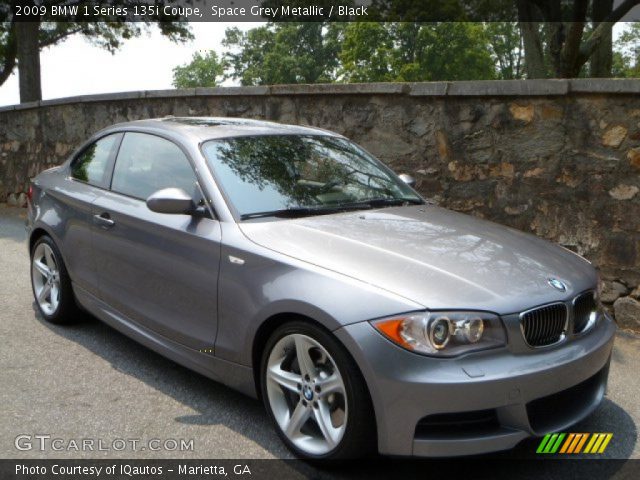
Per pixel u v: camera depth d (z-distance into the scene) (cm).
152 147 443
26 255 787
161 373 426
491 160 625
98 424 356
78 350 464
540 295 310
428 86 652
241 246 346
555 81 570
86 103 1069
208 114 875
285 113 786
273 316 324
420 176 676
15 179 1250
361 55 4288
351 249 329
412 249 333
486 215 633
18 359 445
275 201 386
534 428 300
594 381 338
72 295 497
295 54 6016
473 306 290
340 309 293
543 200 595
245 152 418
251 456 327
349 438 295
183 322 379
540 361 295
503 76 5072
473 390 275
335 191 414
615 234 556
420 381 276
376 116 704
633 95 537
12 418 360
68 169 529
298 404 321
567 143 577
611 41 1098
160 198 368
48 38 1820
